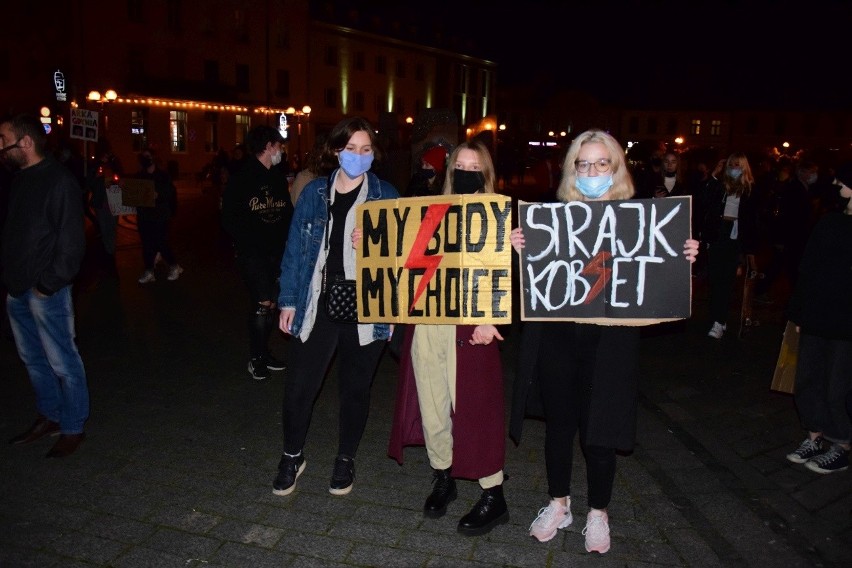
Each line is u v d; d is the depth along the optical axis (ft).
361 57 165.27
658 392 18.38
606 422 10.29
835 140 213.25
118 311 26.58
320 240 12.05
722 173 23.36
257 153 17.53
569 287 10.30
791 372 14.25
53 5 108.88
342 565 10.52
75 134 37.78
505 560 10.69
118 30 114.83
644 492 12.80
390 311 11.21
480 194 10.60
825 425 13.66
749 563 10.68
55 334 13.79
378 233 11.21
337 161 12.06
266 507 12.14
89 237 44.04
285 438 12.59
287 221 17.89
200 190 108.99
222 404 16.99
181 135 127.85
